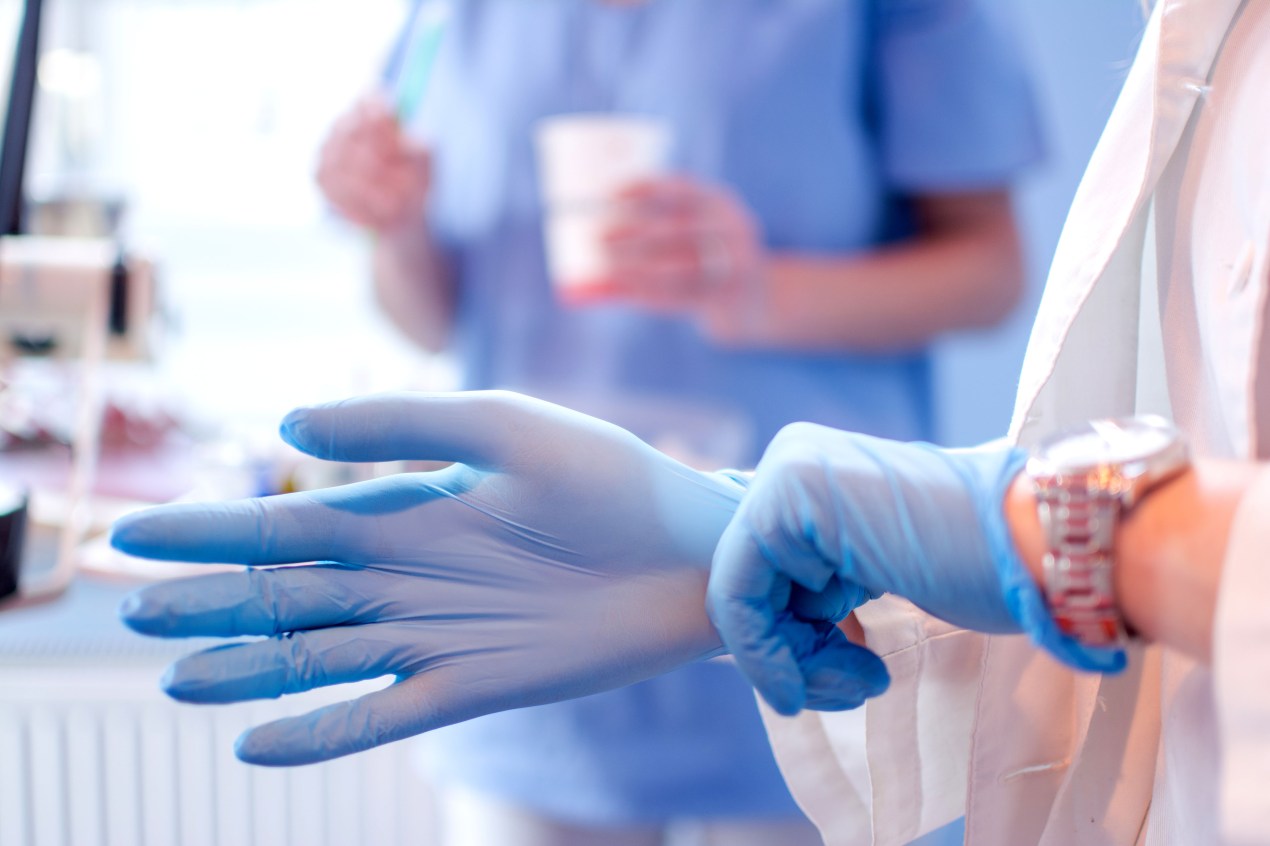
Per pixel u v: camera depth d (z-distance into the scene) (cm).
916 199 144
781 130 132
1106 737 57
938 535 46
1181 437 42
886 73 135
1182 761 50
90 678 137
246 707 139
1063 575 42
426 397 54
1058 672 58
